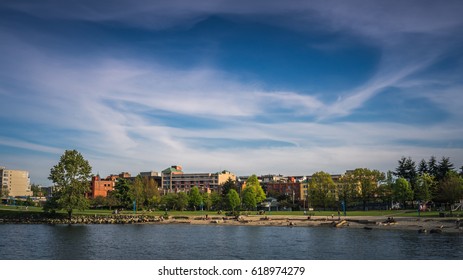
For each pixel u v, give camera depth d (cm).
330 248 7212
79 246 7900
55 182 14175
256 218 14250
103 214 16038
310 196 17662
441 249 6700
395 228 10181
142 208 19188
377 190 17012
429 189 15362
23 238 9262
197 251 7156
